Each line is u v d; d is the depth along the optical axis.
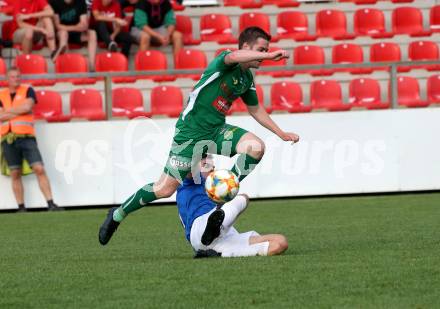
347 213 32.50
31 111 37.44
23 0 46.78
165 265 19.80
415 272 17.97
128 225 30.91
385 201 36.44
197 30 49.94
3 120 37.22
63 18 46.38
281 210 34.31
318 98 42.94
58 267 20.38
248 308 14.93
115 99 39.72
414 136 39.38
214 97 21.56
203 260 20.33
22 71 44.75
